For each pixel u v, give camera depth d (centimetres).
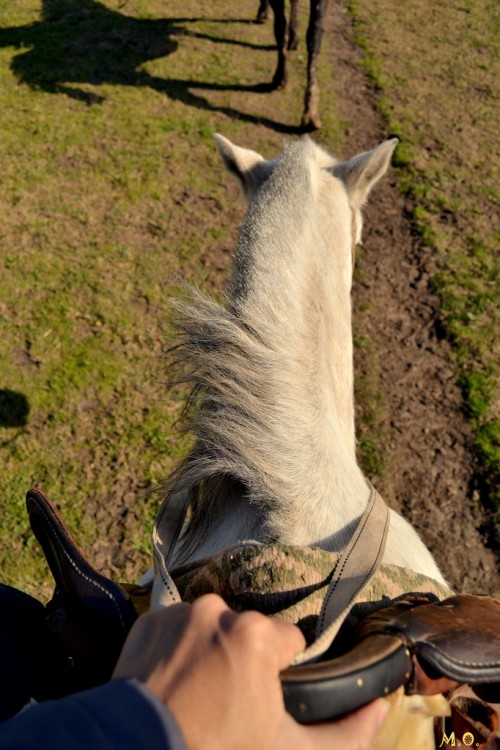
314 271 137
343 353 152
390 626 86
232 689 53
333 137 677
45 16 896
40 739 48
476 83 796
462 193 606
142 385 411
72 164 616
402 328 467
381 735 88
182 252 521
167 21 902
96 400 400
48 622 111
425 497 361
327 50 858
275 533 115
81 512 341
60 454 369
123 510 342
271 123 698
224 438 118
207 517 129
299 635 60
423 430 397
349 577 100
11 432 379
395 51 862
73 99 716
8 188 580
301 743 57
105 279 490
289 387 122
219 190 595
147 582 141
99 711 50
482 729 101
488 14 979
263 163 205
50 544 117
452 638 86
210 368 121
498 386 423
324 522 118
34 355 427
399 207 587
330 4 982
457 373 433
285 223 139
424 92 771
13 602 115
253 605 98
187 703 52
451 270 517
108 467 363
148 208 567
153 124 681
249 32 890
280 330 125
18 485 352
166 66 790
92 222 547
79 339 440
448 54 861
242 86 759
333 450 126
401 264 524
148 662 56
